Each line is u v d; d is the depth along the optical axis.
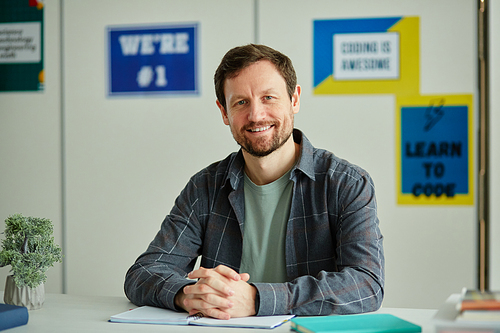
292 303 1.16
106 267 3.01
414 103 2.73
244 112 1.40
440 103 2.71
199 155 2.94
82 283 3.03
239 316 1.14
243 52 1.40
